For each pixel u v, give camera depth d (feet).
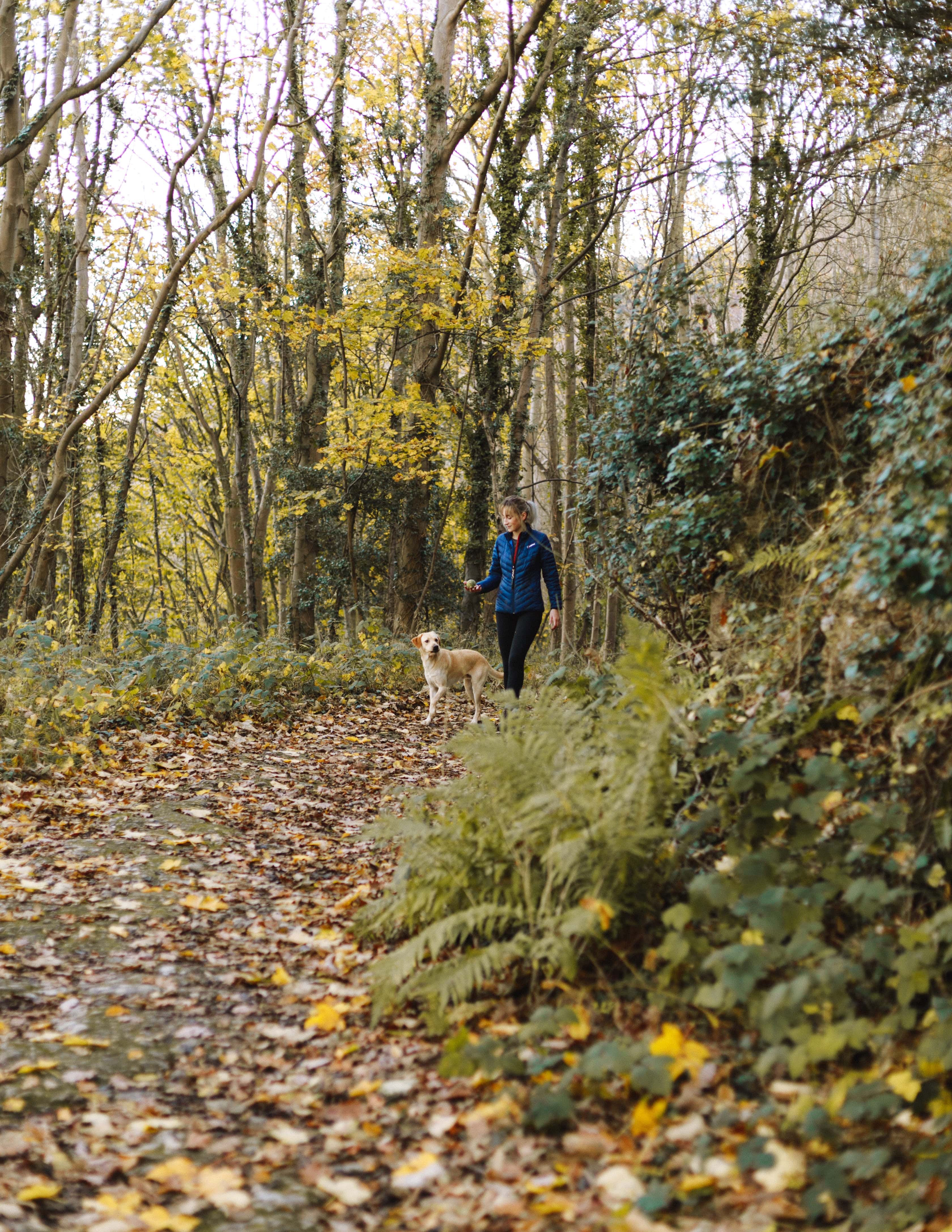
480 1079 9.57
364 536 68.18
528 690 16.16
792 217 58.70
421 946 11.03
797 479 15.26
